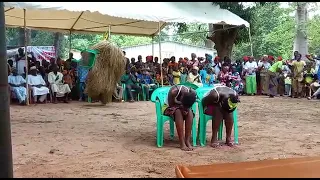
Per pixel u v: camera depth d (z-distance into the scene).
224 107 5.80
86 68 11.45
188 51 30.84
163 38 30.52
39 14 13.28
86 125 7.92
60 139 6.39
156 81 13.84
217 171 2.90
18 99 11.84
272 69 14.92
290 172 2.90
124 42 34.22
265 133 7.14
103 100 11.48
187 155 5.38
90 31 16.59
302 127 7.83
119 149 5.73
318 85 13.73
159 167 4.71
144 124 8.20
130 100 12.99
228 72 15.16
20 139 6.32
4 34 2.58
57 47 24.61
